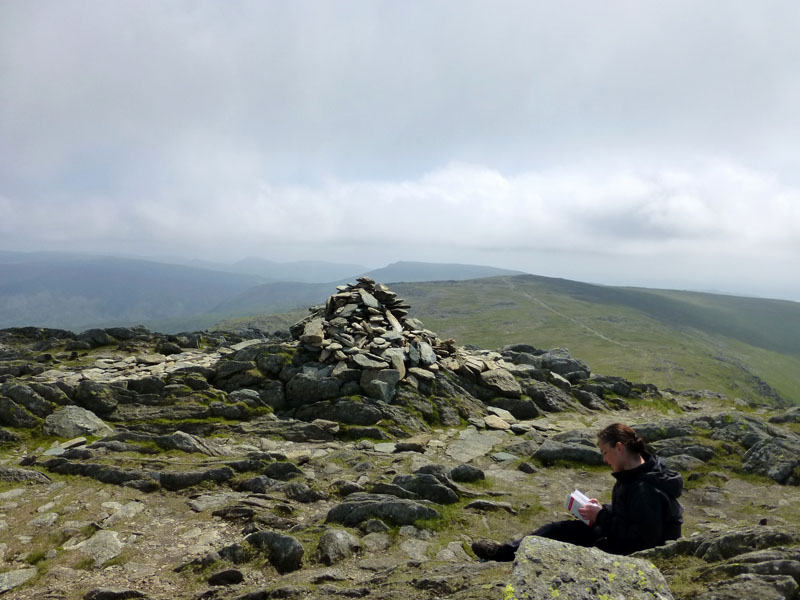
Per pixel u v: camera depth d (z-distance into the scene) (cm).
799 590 429
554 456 1698
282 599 690
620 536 604
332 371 2423
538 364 3422
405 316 3297
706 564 534
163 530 1101
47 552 977
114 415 2075
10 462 1575
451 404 2428
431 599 567
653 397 3088
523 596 426
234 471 1448
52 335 3816
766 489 1429
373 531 1059
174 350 3284
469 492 1339
